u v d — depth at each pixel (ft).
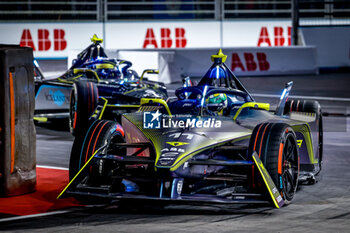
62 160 84.12
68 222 52.54
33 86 65.62
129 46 229.86
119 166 60.75
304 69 212.64
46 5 233.35
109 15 245.04
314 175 70.03
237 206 57.52
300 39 228.43
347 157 85.66
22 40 218.18
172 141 56.80
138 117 64.08
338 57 230.89
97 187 55.21
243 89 71.72
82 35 223.51
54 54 220.43
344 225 50.67
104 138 58.29
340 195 62.64
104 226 50.88
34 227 50.98
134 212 55.72
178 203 58.80
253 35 239.30
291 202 59.21
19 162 63.62
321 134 77.66
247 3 250.98
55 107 111.55
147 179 56.54
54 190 66.18
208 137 57.77
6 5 231.30
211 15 254.27
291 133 57.88
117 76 112.57
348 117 125.59
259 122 63.67
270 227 49.98
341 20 250.37
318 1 247.29
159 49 199.93
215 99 67.00
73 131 99.45
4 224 52.19
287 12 252.42
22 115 63.67
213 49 204.13
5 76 61.05
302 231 48.80
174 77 195.83
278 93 161.79
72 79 112.37
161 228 49.83
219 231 48.78
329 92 165.58
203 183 59.72
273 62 209.97
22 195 63.77
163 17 249.96
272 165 54.49
